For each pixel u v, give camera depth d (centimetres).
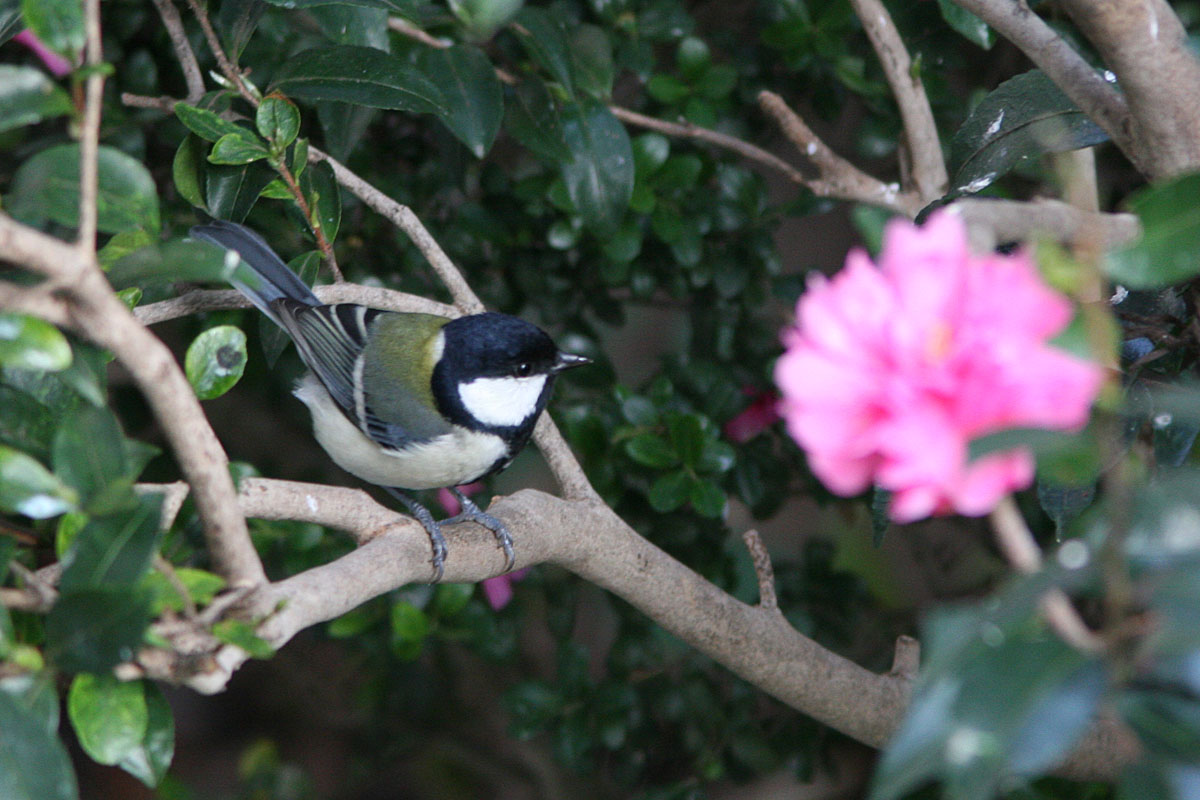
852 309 293
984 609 292
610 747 939
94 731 429
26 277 467
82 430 416
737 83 967
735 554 977
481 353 792
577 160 808
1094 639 294
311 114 931
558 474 735
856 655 1052
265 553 866
